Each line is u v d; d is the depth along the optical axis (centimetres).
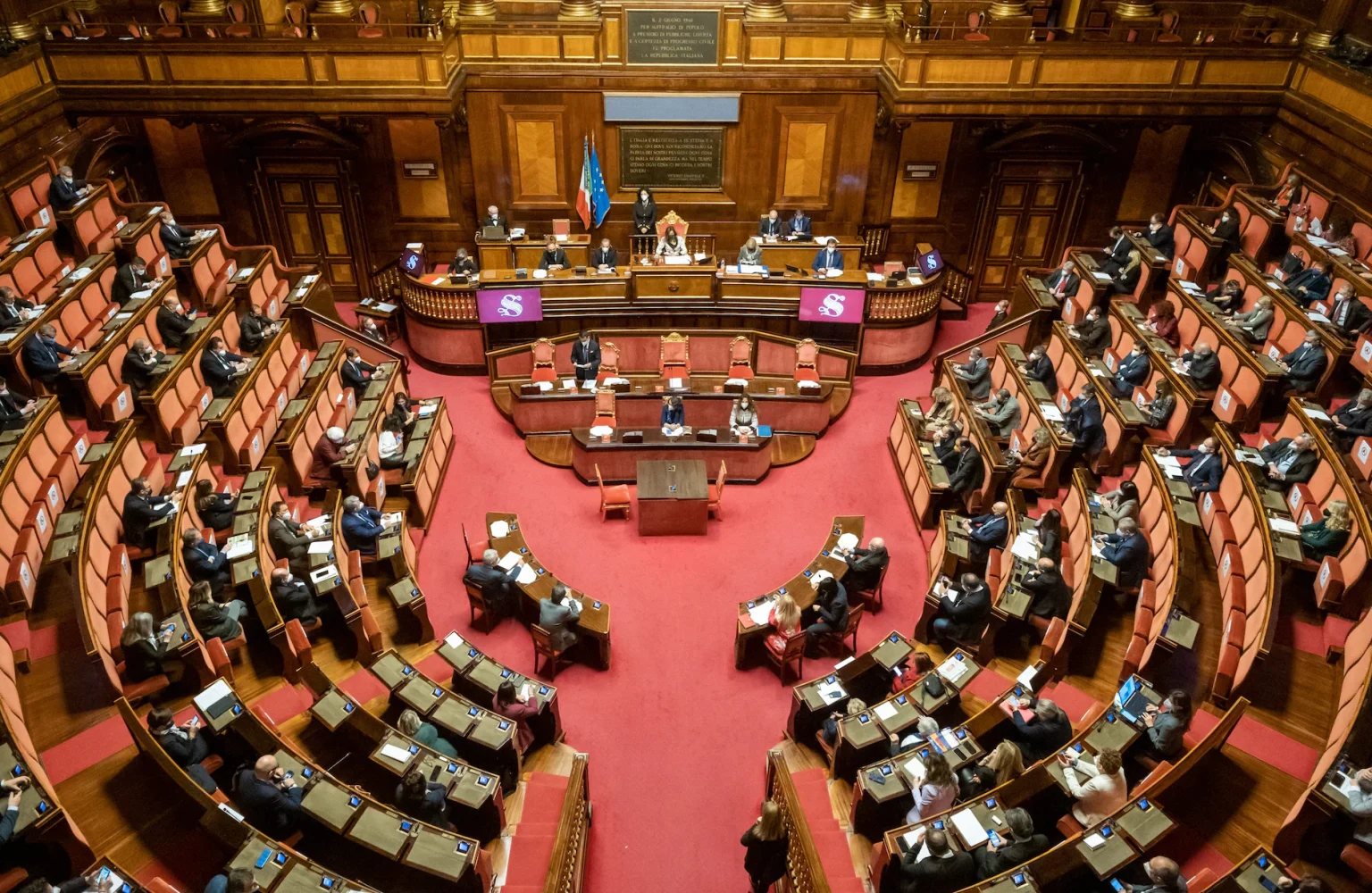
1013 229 1959
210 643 1023
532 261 1795
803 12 1773
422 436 1472
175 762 857
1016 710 962
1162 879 730
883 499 1503
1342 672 980
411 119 1767
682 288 1748
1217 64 1628
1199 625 1048
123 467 1170
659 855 997
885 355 1789
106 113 1606
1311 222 1530
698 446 1507
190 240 1605
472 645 1112
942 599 1158
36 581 1022
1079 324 1576
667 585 1340
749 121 1811
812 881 827
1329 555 1055
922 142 1850
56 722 909
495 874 909
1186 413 1320
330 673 1118
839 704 1048
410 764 910
